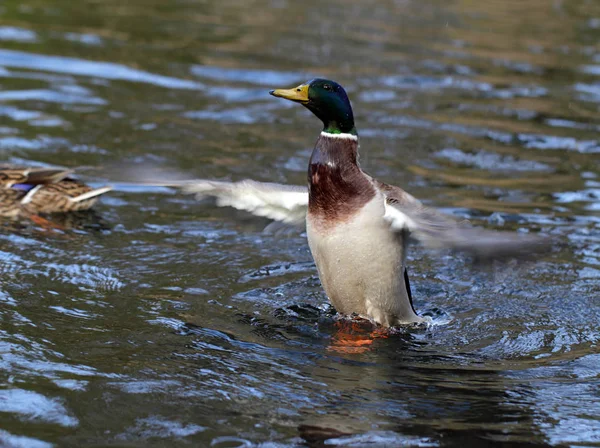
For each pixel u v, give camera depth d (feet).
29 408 24.11
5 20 73.67
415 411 24.95
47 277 34.09
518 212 42.98
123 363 27.27
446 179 47.37
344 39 75.51
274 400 25.30
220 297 33.32
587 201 44.91
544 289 35.14
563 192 46.06
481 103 60.75
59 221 40.70
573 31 82.07
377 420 24.31
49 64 63.21
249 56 68.64
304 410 24.75
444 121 56.75
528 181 47.57
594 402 25.95
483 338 30.71
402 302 30.73
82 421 23.62
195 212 42.65
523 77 67.10
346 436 23.38
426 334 30.89
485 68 68.95
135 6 83.46
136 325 30.30
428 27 81.61
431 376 27.48
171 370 26.99
